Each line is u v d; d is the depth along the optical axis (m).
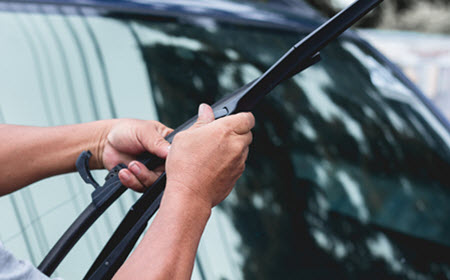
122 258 0.83
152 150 0.95
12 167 0.98
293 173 1.53
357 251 1.42
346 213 1.51
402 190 1.65
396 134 1.81
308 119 1.70
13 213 1.14
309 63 0.83
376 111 1.86
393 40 7.02
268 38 1.92
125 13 1.66
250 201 1.40
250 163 1.50
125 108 1.43
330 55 2.01
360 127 1.76
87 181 0.95
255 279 1.25
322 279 1.31
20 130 1.02
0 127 1.03
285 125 1.64
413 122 1.90
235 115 0.77
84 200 1.21
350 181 1.59
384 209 1.58
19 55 1.39
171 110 1.49
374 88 1.97
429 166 1.76
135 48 1.57
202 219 0.73
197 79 1.61
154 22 1.70
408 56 6.59
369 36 7.11
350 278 1.34
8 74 1.35
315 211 1.47
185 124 0.97
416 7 13.52
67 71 1.41
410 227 1.55
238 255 1.27
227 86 1.65
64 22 1.53
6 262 0.66
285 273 1.29
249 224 1.35
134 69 1.52
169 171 0.74
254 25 1.94
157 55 1.60
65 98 1.37
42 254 1.11
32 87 1.35
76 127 1.04
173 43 1.67
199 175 0.73
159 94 1.51
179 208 0.71
